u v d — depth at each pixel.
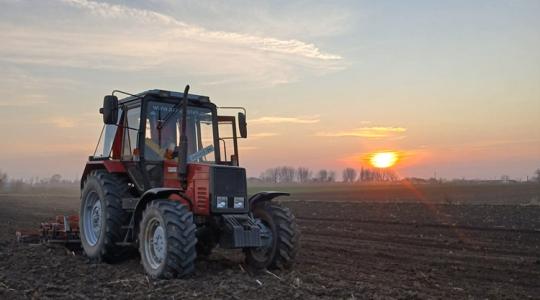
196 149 8.78
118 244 8.49
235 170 8.11
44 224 10.42
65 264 8.48
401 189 57.41
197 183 8.00
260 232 7.93
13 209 23.81
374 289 6.95
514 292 7.35
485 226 15.34
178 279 7.14
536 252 10.88
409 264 9.44
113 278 7.43
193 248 7.24
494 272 8.77
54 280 7.21
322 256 10.19
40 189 63.88
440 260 9.90
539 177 85.38
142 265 8.14
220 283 6.97
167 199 7.72
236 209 7.99
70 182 83.56
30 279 7.20
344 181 130.00
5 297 6.20
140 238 7.77
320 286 6.99
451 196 37.81
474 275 8.51
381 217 18.78
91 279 7.29
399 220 17.53
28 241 10.70
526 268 9.12
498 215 18.34
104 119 8.21
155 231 7.61
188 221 7.33
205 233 8.19
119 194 8.80
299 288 6.74
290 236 8.05
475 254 10.64
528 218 17.25
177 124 8.81
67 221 10.23
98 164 9.47
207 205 7.77
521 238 12.88
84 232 9.33
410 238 13.11
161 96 8.72
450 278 8.25
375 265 9.24
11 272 7.68
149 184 8.42
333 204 26.05
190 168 8.15
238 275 7.52
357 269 8.77
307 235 14.01
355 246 11.71
